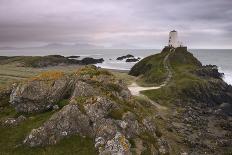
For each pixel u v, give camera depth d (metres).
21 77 135.88
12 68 198.75
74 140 38.09
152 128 45.53
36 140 37.91
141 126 42.66
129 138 39.03
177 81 125.44
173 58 176.75
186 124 77.69
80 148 36.78
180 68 155.12
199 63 185.38
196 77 135.12
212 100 117.31
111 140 36.41
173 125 74.81
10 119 43.28
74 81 48.44
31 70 188.38
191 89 115.94
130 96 50.38
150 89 113.69
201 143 62.34
